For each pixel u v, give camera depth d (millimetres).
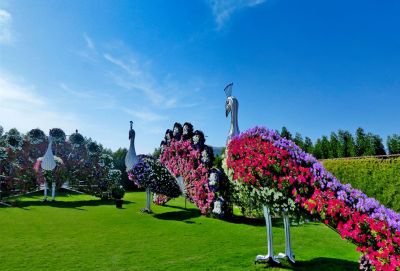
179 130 16516
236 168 6582
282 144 6254
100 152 22969
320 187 5438
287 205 5785
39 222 11055
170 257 7023
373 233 4375
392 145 16469
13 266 6156
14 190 18891
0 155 17906
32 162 20312
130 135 16859
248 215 12883
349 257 7309
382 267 4070
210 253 7410
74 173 22250
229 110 8766
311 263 6777
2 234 8977
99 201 18969
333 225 5051
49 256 6898
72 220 11711
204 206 13344
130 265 6391
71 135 23406
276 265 6531
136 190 28266
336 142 19297
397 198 11383
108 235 9234
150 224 11250
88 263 6457
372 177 12508
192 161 14820
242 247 8039
